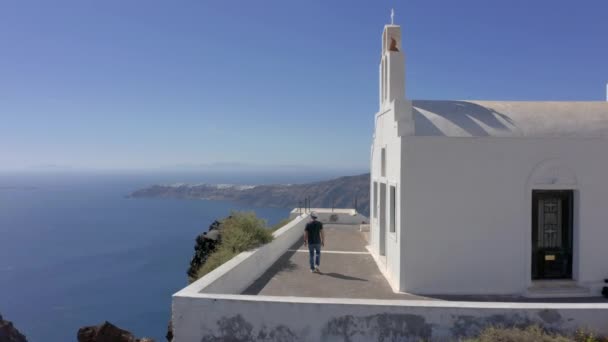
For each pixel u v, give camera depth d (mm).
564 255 10609
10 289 95188
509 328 6602
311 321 7027
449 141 10117
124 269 112688
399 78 11969
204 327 7191
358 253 15406
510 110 11414
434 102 11820
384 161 13492
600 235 10383
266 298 7219
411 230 10172
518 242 10227
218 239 14180
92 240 170875
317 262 12445
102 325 10984
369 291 10320
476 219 10180
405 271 10211
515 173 10203
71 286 95562
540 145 10227
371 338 6938
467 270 10203
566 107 11633
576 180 10297
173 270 108812
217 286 8430
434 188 10148
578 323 6711
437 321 6828
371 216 16250
